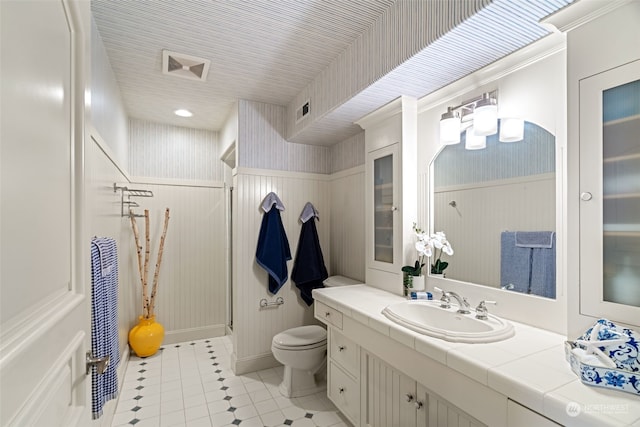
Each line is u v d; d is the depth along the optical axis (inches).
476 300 62.4
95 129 63.7
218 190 138.7
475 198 64.0
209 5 59.4
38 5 21.6
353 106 78.2
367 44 67.3
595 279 40.5
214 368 106.3
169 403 84.9
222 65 82.6
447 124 65.2
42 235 22.1
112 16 62.1
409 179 75.5
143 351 112.3
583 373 34.2
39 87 21.7
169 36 69.5
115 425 75.4
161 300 127.9
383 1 59.2
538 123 52.7
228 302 139.3
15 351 17.3
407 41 56.0
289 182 113.3
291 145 114.3
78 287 29.4
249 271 106.0
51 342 23.0
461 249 66.9
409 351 51.5
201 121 126.9
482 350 43.1
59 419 24.7
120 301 96.3
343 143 112.4
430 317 63.1
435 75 62.1
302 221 113.0
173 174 131.3
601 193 40.1
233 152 121.6
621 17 38.4
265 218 107.3
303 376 90.7
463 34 48.6
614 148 39.2
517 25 46.5
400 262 75.9
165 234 124.4
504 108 57.9
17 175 18.7
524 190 55.4
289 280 112.6
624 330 35.4
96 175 64.2
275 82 92.9
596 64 40.4
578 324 42.1
